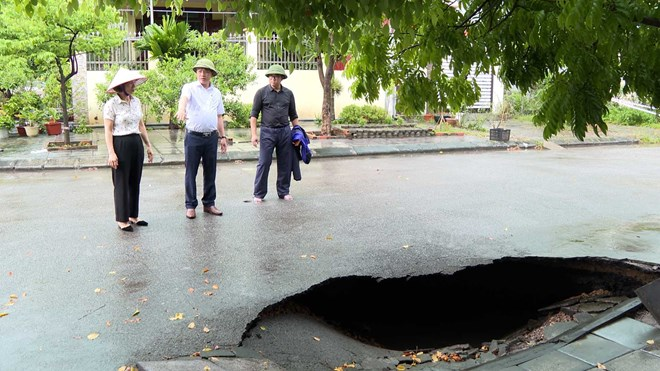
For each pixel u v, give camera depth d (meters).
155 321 4.54
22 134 17.66
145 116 19.59
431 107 4.52
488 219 7.75
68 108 18.88
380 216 7.91
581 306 5.22
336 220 7.68
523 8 3.62
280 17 3.28
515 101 22.27
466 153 14.81
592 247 6.42
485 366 3.94
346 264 5.89
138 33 21.34
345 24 3.33
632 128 20.78
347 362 4.28
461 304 5.79
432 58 3.97
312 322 4.96
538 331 4.74
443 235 6.95
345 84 21.83
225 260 6.00
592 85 3.42
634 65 3.47
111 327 4.44
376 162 13.15
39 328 4.42
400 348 5.09
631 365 3.83
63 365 3.87
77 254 6.19
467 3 4.10
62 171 11.67
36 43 13.70
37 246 6.48
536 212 8.18
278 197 9.09
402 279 5.62
